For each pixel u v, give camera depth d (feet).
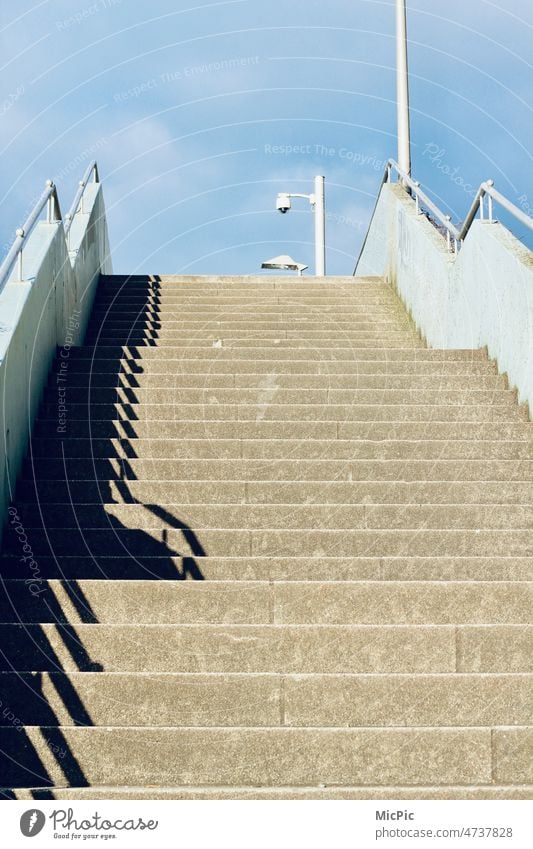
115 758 12.98
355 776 12.89
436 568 16.71
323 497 19.48
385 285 38.52
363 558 16.72
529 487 19.45
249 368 25.43
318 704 13.75
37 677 13.83
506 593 15.56
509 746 12.92
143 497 19.43
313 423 22.03
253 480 20.24
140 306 34.37
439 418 22.74
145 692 13.80
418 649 14.62
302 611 15.57
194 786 12.87
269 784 12.89
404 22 41.68
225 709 13.76
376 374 24.70
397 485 19.49
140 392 23.58
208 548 17.72
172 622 15.57
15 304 20.42
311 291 36.42
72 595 15.62
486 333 26.35
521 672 14.55
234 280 37.42
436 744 12.92
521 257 23.93
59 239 26.58
